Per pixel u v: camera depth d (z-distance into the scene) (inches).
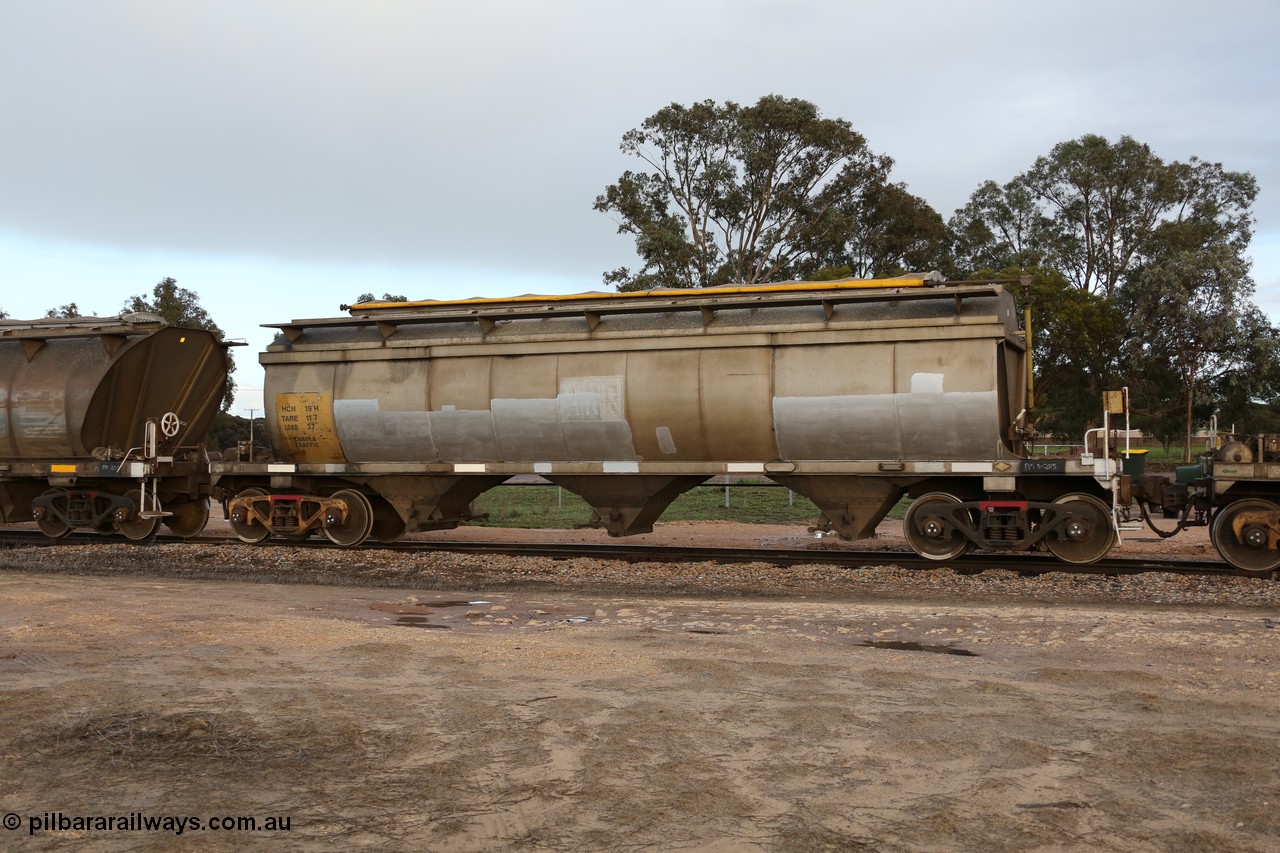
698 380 566.3
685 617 434.0
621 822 187.8
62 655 325.7
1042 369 1867.6
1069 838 180.1
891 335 534.3
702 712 256.4
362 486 661.3
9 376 679.1
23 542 701.3
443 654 329.1
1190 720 248.8
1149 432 1929.1
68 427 659.4
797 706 260.2
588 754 224.4
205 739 232.1
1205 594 462.3
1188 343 1839.3
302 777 210.2
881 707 262.2
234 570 587.8
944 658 333.7
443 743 231.3
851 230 1840.6
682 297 598.5
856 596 490.9
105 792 201.9
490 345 610.2
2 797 199.6
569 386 591.2
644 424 577.6
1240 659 320.5
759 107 1779.0
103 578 574.6
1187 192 2119.8
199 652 333.7
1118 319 1867.6
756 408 556.1
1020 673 306.2
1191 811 191.5
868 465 543.5
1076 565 526.0
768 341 554.3
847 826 185.3
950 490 552.1
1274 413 1878.7
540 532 843.4
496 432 609.0
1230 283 1797.5
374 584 549.0
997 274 1822.1
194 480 710.5
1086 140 2142.0
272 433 660.1
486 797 199.9
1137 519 534.9
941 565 543.5
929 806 194.5
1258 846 175.9
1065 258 2149.4
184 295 2012.8
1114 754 222.1
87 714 249.3
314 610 458.6
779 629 398.0
